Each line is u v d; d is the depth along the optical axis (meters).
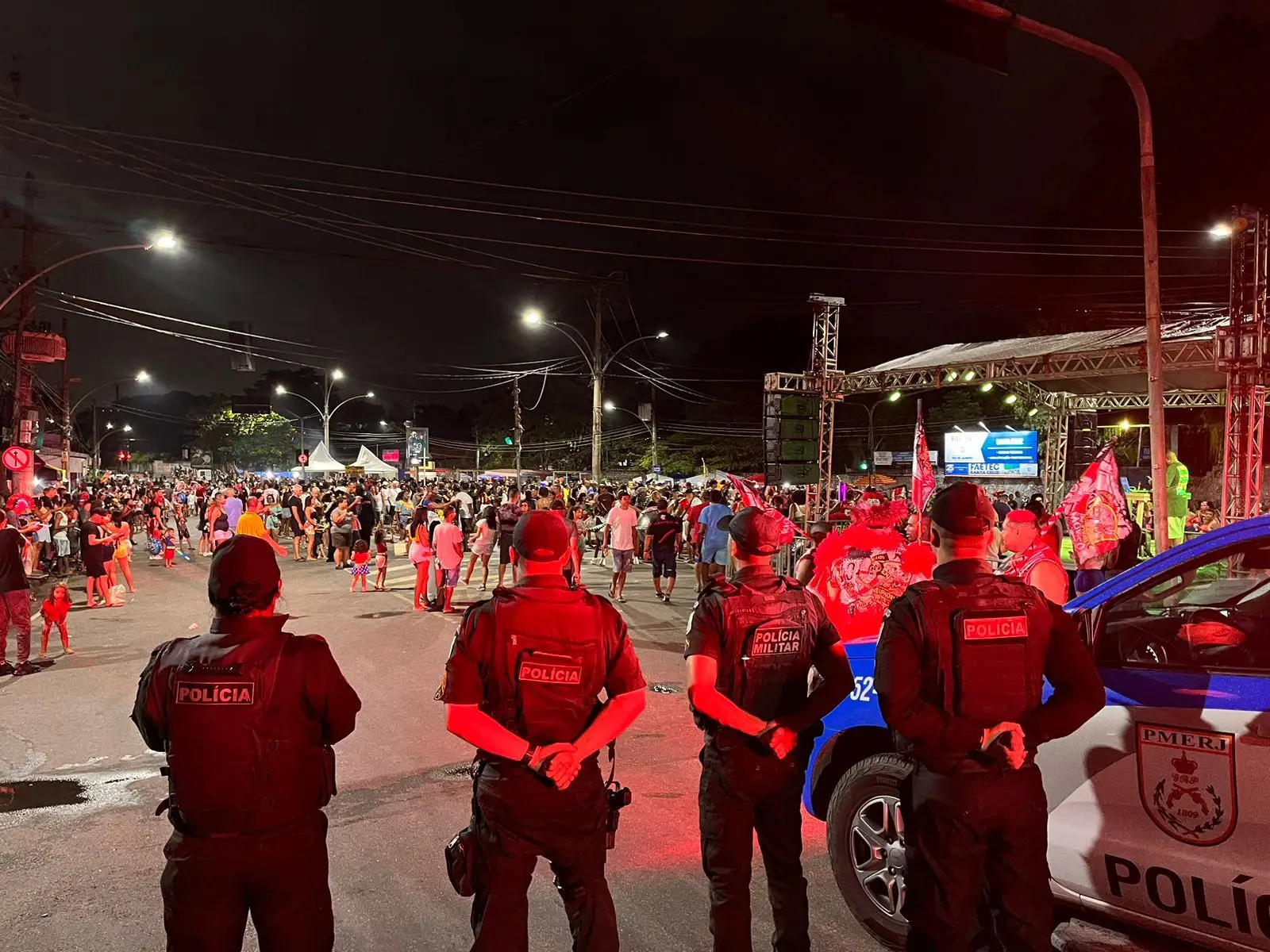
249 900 2.56
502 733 2.67
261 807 2.46
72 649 10.85
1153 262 9.73
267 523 25.06
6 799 5.79
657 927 3.93
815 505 19.59
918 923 2.71
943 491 2.89
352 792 5.80
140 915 4.09
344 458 108.94
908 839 2.79
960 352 21.09
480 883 2.75
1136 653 3.33
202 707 2.46
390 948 3.78
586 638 2.77
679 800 5.60
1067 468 23.44
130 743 7.05
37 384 29.23
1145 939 3.11
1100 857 3.09
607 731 2.77
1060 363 18.03
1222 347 13.45
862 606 5.40
